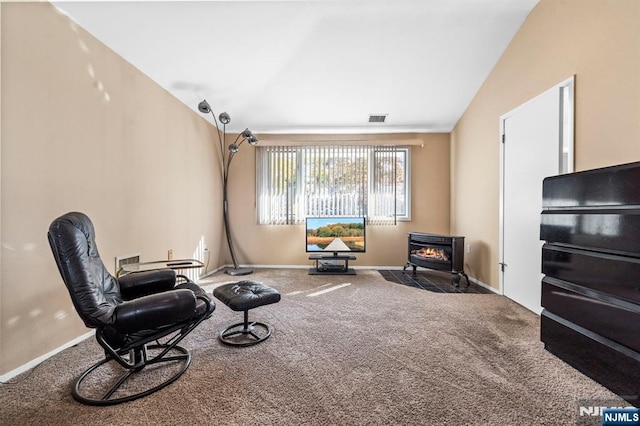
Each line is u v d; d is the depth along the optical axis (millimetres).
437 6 2570
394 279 4121
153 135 3072
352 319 2588
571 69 2297
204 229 4230
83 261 1466
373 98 3926
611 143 1966
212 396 1502
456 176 4559
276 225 4922
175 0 2236
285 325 2451
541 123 2643
